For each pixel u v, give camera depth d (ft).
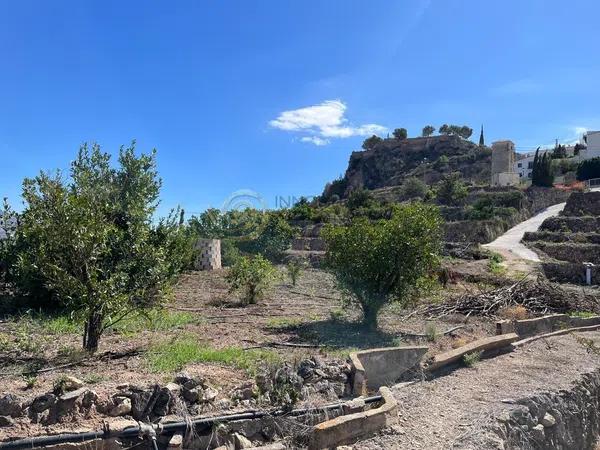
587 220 122.83
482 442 17.74
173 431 15.37
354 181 324.39
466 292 53.93
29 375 18.03
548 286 54.34
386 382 23.79
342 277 35.47
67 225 21.50
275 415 17.34
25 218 23.24
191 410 16.63
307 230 151.74
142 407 15.96
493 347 31.30
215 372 19.45
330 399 19.76
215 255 76.13
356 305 36.17
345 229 35.99
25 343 23.02
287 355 23.89
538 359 30.83
